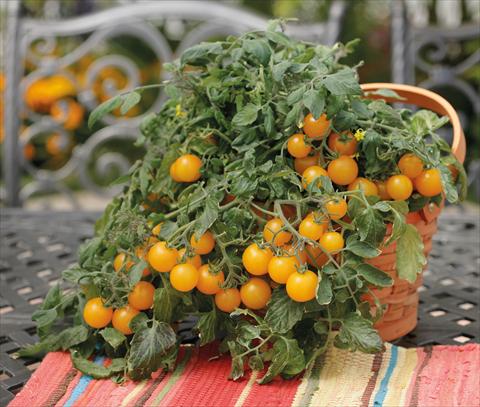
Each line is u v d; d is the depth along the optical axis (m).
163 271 1.20
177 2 2.11
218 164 1.25
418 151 1.21
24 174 4.10
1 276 1.51
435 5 4.43
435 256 1.57
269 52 1.23
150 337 1.20
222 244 1.20
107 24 2.12
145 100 4.18
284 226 1.17
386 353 1.25
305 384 1.19
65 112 2.24
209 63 1.30
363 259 1.20
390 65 4.49
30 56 2.15
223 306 1.21
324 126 1.20
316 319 1.21
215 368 1.23
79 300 1.29
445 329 1.34
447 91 4.17
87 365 1.22
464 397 1.16
